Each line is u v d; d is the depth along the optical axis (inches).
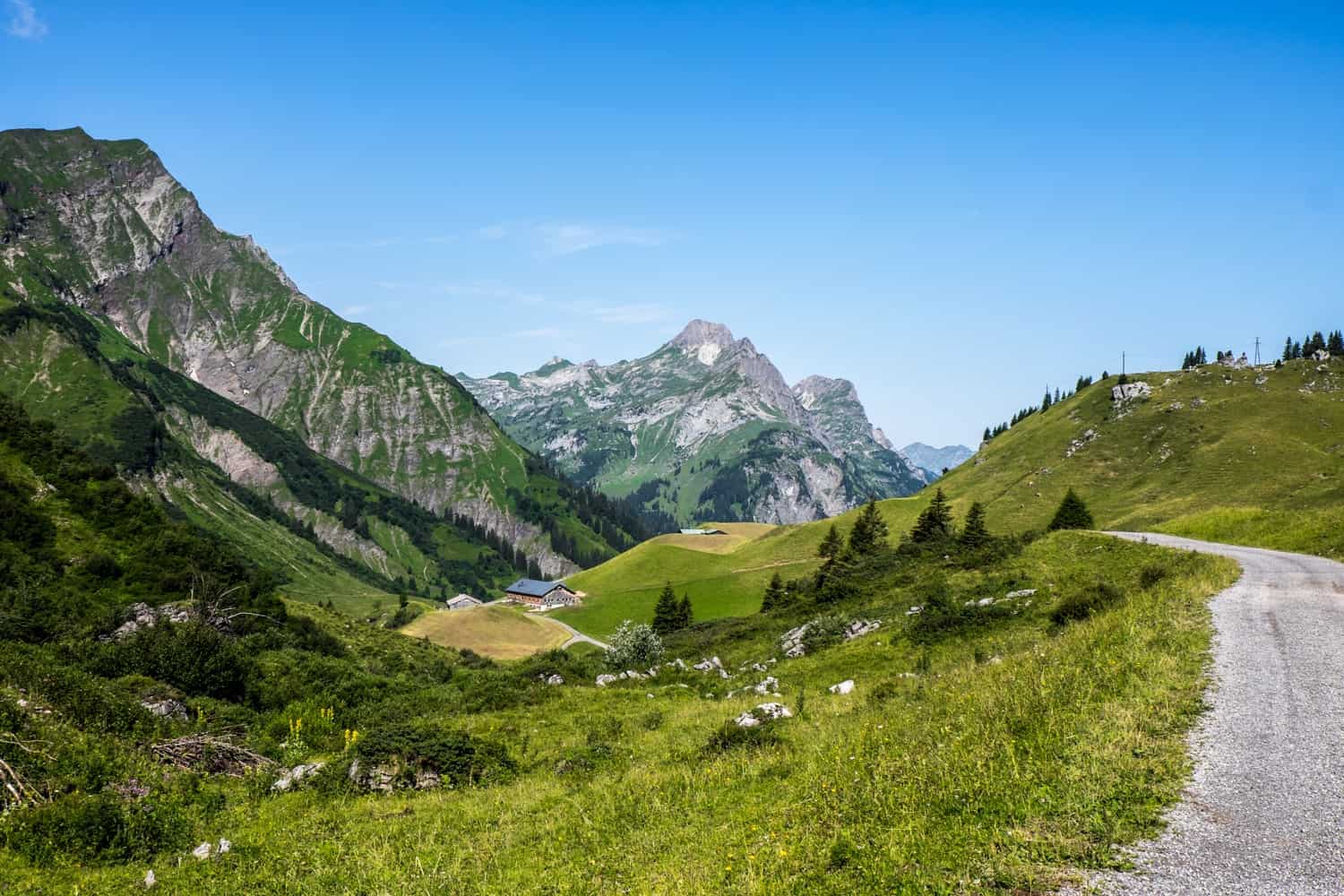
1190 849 399.2
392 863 645.3
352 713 1424.7
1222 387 7696.9
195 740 1058.1
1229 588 1189.7
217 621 2188.7
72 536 2554.1
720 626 3489.2
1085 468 7268.7
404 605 7741.1
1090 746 545.6
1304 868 370.0
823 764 719.1
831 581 2915.8
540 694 1635.1
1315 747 522.3
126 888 615.2
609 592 7716.5
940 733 693.9
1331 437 6215.6
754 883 449.7
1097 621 1075.9
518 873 585.3
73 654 1437.0
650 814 695.7
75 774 833.5
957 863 411.2
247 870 650.8
